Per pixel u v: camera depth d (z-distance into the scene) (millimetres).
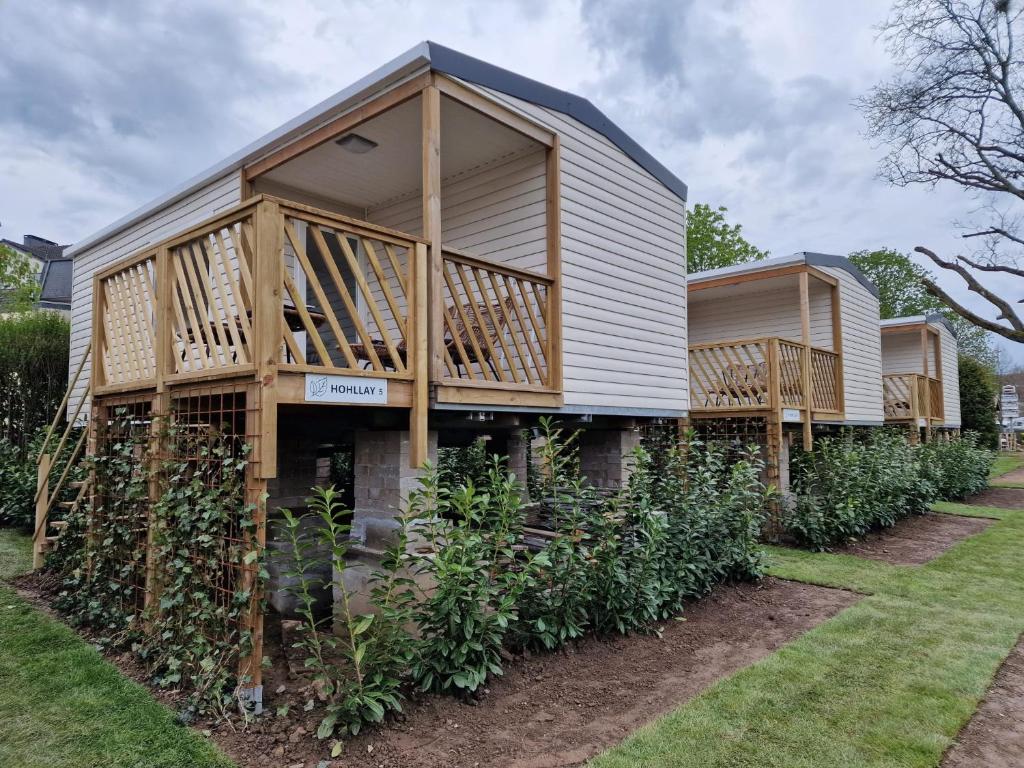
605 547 4730
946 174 13672
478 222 6465
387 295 4117
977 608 5594
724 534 6199
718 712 3535
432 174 4551
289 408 4238
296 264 7047
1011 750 3234
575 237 5945
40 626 4660
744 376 10383
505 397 5016
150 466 4254
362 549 4637
